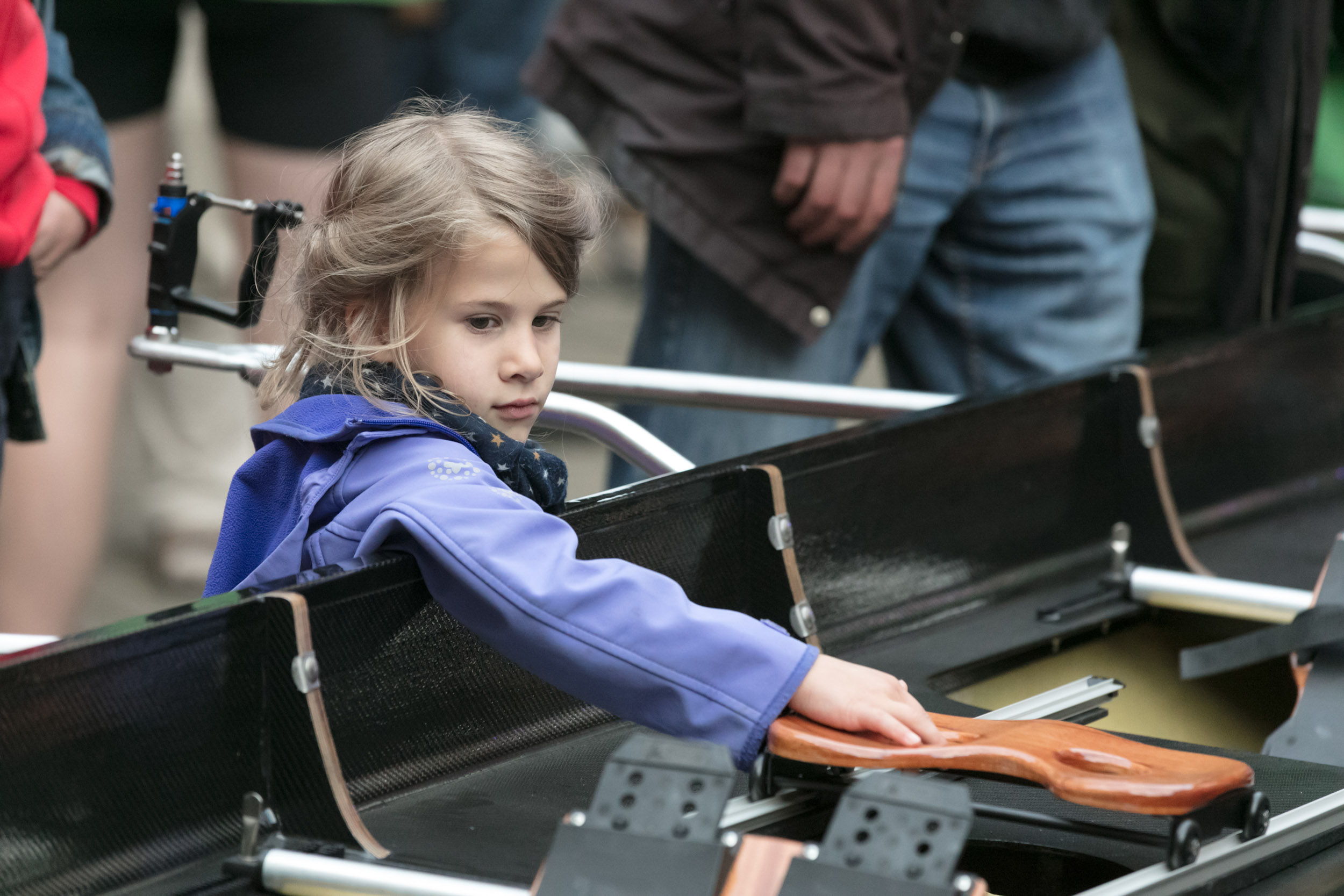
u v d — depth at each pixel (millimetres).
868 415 6871
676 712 4305
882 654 5887
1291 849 4168
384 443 4711
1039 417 6723
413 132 5055
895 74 8633
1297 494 8125
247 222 12586
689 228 8969
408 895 3744
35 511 10602
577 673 4316
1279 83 9555
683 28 8844
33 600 10688
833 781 4484
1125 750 4195
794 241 8914
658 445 6191
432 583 4516
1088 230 9805
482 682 4816
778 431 9305
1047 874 4395
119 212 11047
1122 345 10141
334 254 4941
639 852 3352
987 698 5922
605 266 23266
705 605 5387
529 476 4895
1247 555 7340
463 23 20422
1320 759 4977
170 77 11406
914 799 3297
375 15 12523
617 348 19531
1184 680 6574
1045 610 6309
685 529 5312
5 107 6062
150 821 3959
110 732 3883
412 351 4883
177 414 14758
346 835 4129
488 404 4871
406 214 4777
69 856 3799
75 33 10625
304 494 4773
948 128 9539
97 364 10898
